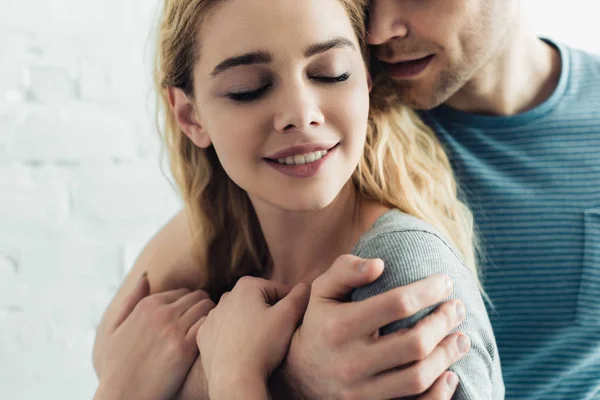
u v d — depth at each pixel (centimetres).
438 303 67
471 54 93
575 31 154
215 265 103
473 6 90
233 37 74
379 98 95
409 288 64
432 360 64
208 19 77
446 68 93
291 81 73
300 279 88
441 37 90
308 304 74
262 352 73
